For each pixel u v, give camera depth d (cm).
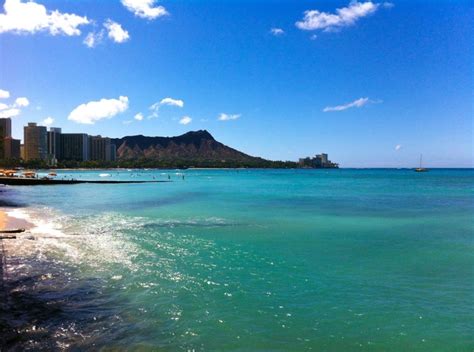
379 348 713
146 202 3891
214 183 8969
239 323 812
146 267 1247
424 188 6731
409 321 830
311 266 1280
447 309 898
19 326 769
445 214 2808
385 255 1449
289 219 2506
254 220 2453
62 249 1504
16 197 4588
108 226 2159
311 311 883
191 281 1098
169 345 710
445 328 796
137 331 763
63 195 4941
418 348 714
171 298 955
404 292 1016
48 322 793
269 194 5206
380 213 2870
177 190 6144
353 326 804
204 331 771
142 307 891
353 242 1711
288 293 1004
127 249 1524
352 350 705
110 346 698
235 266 1273
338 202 3888
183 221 2397
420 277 1155
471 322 825
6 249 1488
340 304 928
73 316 829
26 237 1766
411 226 2209
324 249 1554
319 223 2316
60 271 1181
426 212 2939
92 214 2780
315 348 711
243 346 714
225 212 2931
